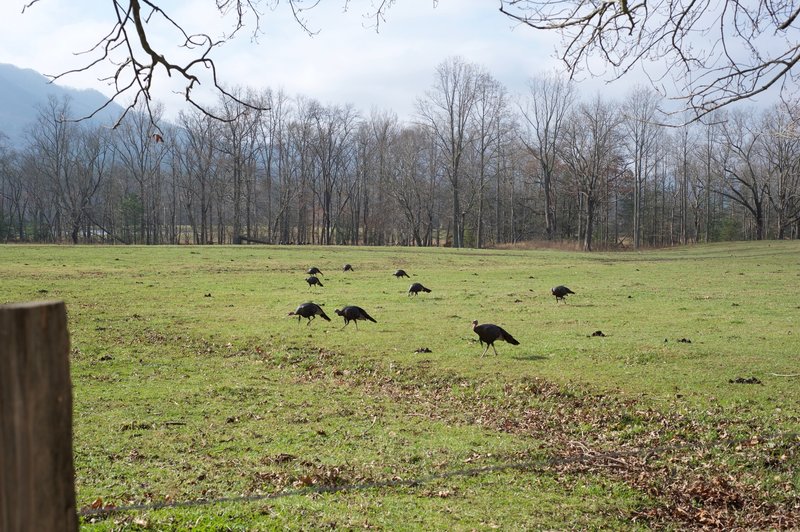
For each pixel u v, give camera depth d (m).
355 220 113.94
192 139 89.56
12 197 114.31
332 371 18.20
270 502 8.60
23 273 39.66
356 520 8.12
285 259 55.41
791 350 19.50
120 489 9.05
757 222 96.00
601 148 86.19
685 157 101.50
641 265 55.31
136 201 97.25
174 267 46.69
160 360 19.16
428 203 101.00
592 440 12.39
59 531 2.24
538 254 69.00
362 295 34.03
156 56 6.32
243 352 20.64
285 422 12.98
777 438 12.04
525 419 13.82
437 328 24.19
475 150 96.88
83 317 25.83
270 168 96.69
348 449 11.25
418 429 12.69
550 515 8.76
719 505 9.55
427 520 8.28
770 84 7.30
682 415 13.59
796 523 8.98
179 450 11.04
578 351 19.73
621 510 9.13
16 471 2.14
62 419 2.24
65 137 95.31
